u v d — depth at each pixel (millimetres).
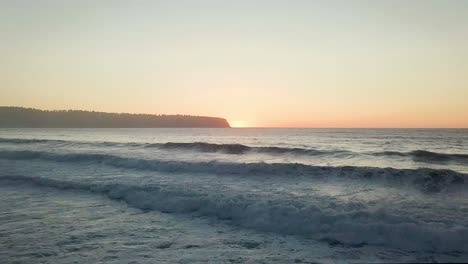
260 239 6984
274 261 5793
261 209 8492
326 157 20281
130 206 9867
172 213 9078
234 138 54062
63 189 12195
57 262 5758
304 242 6762
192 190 10656
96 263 5707
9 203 10227
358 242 6617
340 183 11797
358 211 7840
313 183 11898
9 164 18250
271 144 35812
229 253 6199
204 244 6711
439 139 43781
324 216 7703
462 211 8055
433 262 5578
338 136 57219
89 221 8359
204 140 47375
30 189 12273
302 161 18484
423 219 7387
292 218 7875
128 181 12719
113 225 8016
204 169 14938
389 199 9398
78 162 18484
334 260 5793
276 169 13930
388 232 6758
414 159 19266
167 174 14352
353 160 18953
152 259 5902
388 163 17766
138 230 7637
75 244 6695
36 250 6344
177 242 6828
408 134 63438
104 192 11594
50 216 8797
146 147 27078
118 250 6359
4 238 7074
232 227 7840
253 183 12016
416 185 11242
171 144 26484
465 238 6254
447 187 10797
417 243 6355
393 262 5625
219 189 10875
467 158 19234
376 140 42781
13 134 69125
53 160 19484
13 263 5715
